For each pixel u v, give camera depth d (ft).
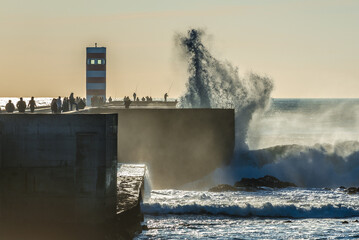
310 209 362.12
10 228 267.39
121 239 274.98
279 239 297.94
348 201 405.59
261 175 520.83
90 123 266.16
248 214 356.38
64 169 266.98
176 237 298.76
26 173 266.57
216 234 306.14
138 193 332.19
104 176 266.98
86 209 267.18
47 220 267.80
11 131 266.16
